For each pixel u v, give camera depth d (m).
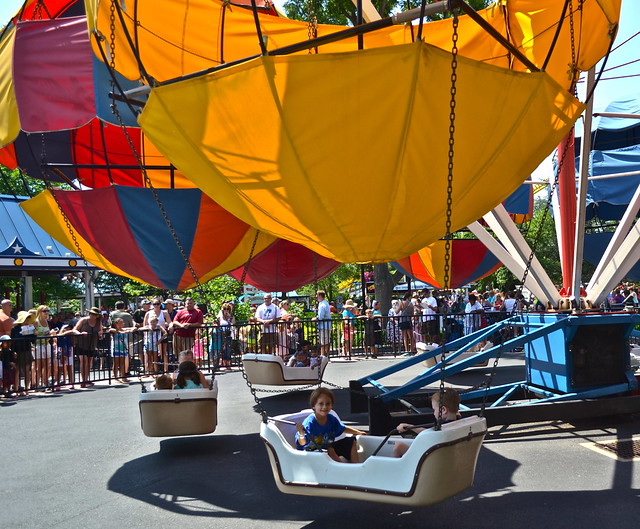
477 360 8.39
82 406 10.93
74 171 12.59
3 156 11.23
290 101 5.15
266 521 5.19
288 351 15.53
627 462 6.45
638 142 18.41
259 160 5.58
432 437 4.48
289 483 5.02
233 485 6.25
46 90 7.87
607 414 8.18
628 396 8.39
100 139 12.77
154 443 8.15
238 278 16.22
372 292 31.61
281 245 13.33
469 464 4.76
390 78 5.02
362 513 5.30
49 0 9.88
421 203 5.90
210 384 7.88
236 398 11.51
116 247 9.34
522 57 6.02
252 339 15.62
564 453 6.93
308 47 5.31
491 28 5.51
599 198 16.05
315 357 11.99
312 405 5.25
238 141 5.53
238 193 6.00
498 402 8.70
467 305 17.83
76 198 9.03
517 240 9.80
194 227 9.23
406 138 5.33
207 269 9.79
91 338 13.41
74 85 7.82
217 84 5.32
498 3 8.59
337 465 4.80
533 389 9.18
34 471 6.92
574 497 5.41
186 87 5.46
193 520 5.27
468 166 5.74
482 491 5.72
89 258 9.98
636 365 11.07
